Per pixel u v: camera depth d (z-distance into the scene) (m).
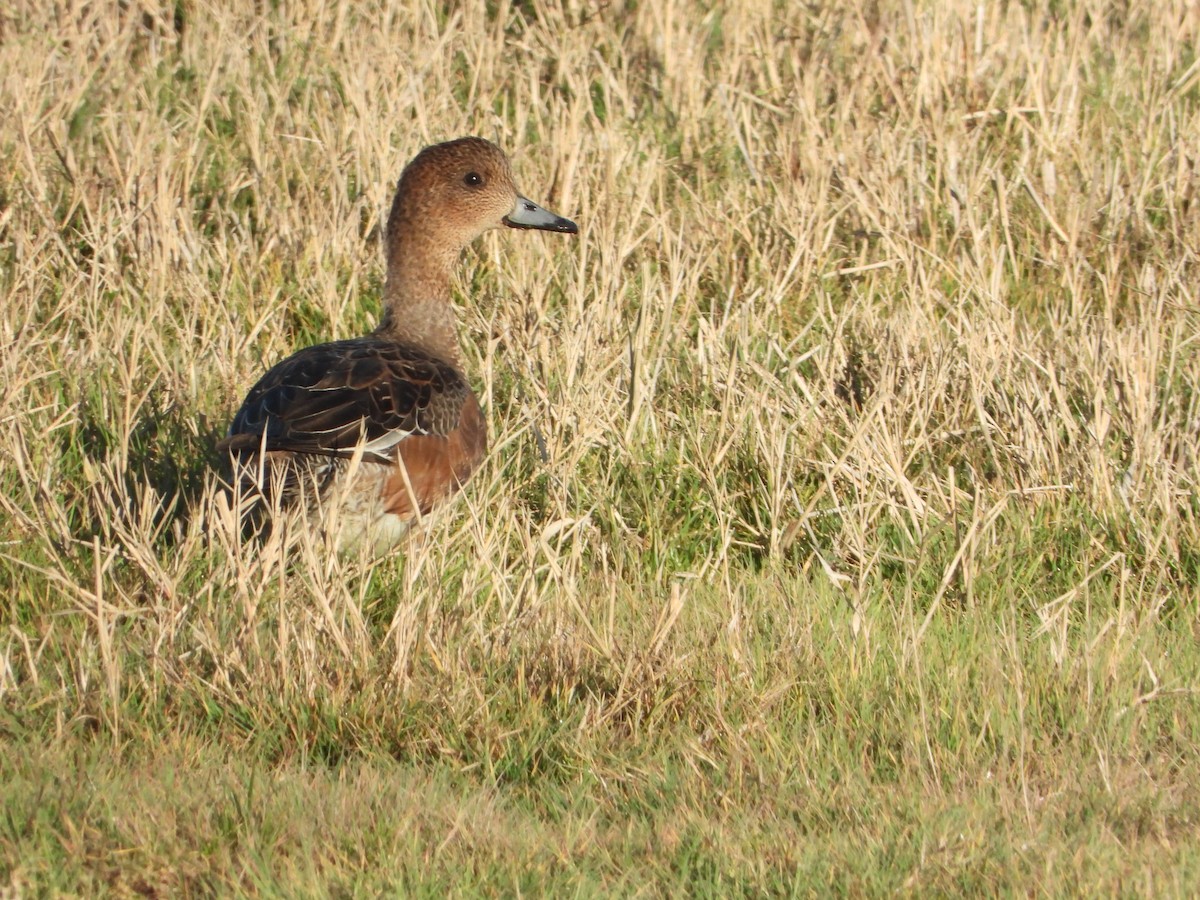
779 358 14.40
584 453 12.54
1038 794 8.85
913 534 12.11
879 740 9.50
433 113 17.69
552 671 9.87
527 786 8.97
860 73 18.52
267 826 8.06
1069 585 11.56
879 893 7.75
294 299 15.02
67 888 7.49
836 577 11.23
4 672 9.27
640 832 8.38
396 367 11.22
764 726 9.41
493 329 14.41
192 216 15.97
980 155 17.78
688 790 8.81
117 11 19.48
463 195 12.47
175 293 14.72
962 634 10.70
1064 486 12.35
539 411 13.02
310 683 9.30
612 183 16.59
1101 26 20.11
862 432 12.44
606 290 14.58
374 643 10.09
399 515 11.02
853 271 15.44
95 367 13.23
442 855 7.97
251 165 16.92
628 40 19.97
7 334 13.05
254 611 9.59
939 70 18.28
